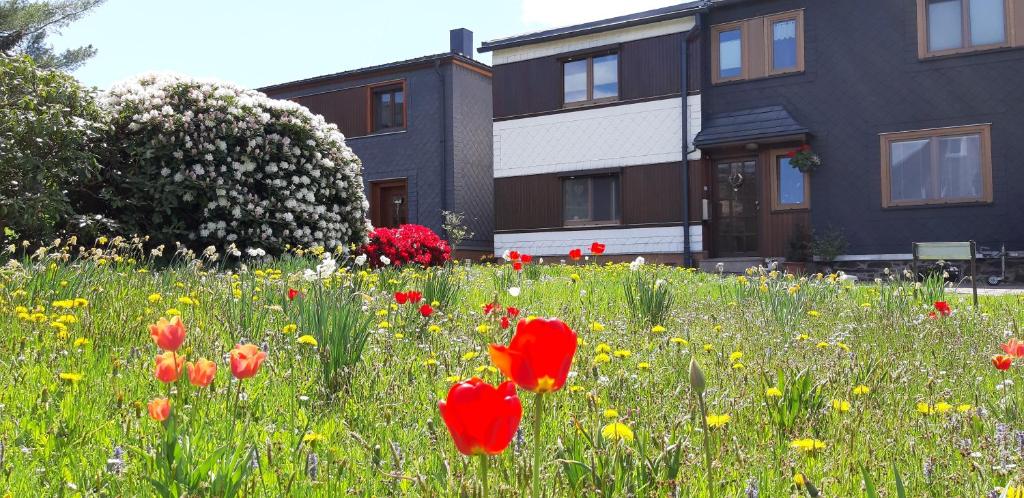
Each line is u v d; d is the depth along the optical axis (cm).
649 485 200
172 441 190
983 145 1437
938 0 1485
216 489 179
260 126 1042
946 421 279
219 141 988
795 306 601
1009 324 566
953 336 518
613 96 1794
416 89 2056
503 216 1912
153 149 946
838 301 753
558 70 1859
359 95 2141
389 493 208
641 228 1731
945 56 1470
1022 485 191
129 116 985
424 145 2039
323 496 201
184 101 1003
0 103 875
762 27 1636
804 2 1595
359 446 244
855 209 1538
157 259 959
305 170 1080
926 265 1466
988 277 1413
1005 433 247
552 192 1853
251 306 453
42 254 552
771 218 1614
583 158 1811
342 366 327
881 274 1502
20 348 340
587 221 1817
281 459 228
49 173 866
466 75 2070
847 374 341
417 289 634
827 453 245
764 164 1622
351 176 1158
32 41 2745
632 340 463
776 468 232
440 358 367
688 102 1688
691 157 1677
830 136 1565
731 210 1664
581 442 228
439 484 205
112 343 385
